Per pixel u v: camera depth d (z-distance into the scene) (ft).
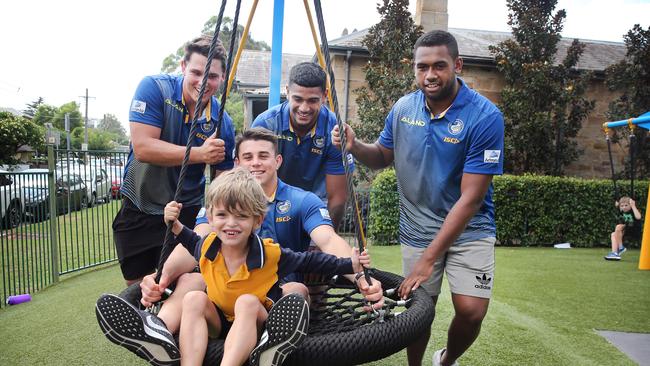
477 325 7.97
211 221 5.68
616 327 12.30
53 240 16.70
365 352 5.01
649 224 19.98
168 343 4.92
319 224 6.93
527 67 29.19
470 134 7.43
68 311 13.14
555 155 30.17
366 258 5.91
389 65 29.86
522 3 31.17
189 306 5.37
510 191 26.86
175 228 5.98
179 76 8.80
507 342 11.01
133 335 4.76
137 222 9.30
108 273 18.10
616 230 22.77
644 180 29.35
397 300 7.34
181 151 7.93
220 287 5.75
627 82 30.89
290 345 4.64
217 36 6.00
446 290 15.43
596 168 34.12
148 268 9.66
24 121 46.11
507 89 29.94
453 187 7.82
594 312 13.57
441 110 7.73
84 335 11.25
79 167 18.74
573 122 30.42
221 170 9.51
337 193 9.37
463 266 7.88
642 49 30.63
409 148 8.07
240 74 61.21
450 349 8.49
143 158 8.25
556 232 27.12
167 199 9.16
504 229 26.81
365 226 26.50
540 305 14.21
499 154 7.30
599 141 34.12
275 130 8.63
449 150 7.61
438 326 11.93
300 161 8.89
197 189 9.65
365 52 31.50
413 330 5.45
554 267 20.16
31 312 13.14
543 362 9.95
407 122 8.11
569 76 31.30
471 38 38.55
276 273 5.83
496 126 7.34
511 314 13.19
